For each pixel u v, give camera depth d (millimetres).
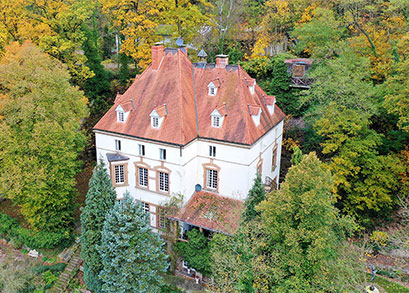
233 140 38656
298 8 67250
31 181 40312
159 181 40750
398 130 46344
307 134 54625
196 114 41688
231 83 41750
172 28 57844
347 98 42156
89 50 63469
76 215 49656
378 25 56625
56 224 44844
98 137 43438
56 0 54656
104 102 65188
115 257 34219
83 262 39375
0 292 40250
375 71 50656
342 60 44844
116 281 34156
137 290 34000
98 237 36656
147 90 42656
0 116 41156
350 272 30875
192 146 39844
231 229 36281
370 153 42281
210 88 41906
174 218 38906
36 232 44906
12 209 50750
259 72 62688
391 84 41219
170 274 39469
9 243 46875
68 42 54156
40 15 56656
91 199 36688
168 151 38812
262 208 30422
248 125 39156
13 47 45438
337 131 43438
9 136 40000
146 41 57531
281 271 29641
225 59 42875
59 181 42406
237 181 39844
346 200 44438
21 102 39375
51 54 54781
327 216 29422
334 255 30938
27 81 41656
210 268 36500
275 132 46844
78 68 59062
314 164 29516
